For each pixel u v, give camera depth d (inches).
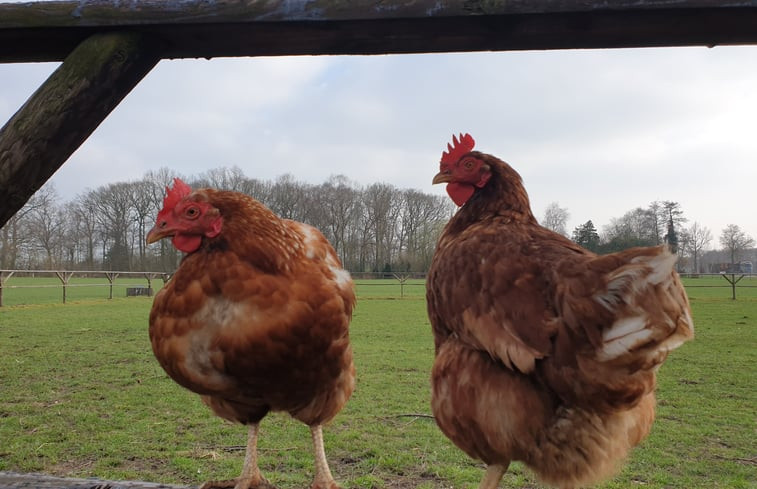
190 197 22.4
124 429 52.6
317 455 26.6
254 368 21.8
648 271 18.5
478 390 22.0
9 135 15.8
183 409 59.4
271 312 21.4
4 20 15.9
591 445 21.1
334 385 25.5
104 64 16.1
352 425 54.3
